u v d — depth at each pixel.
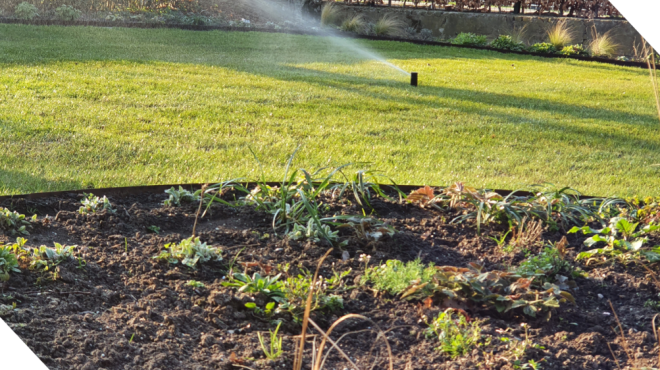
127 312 2.41
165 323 2.36
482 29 16.73
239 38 13.95
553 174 5.38
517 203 3.80
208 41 13.03
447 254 3.22
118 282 2.66
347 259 3.07
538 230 3.37
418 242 3.33
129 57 10.02
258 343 2.29
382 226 3.40
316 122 6.69
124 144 5.31
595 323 2.58
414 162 5.41
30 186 4.07
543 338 2.42
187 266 2.86
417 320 2.52
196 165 4.88
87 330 2.23
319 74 9.95
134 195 3.83
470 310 2.63
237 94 7.79
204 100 7.28
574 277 2.99
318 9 18.34
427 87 9.48
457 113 7.67
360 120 6.95
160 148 5.25
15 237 2.98
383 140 6.15
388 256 3.11
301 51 12.78
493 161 5.70
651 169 5.66
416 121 7.11
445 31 17.12
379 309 2.61
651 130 7.35
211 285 2.70
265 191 3.74
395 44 15.14
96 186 4.22
